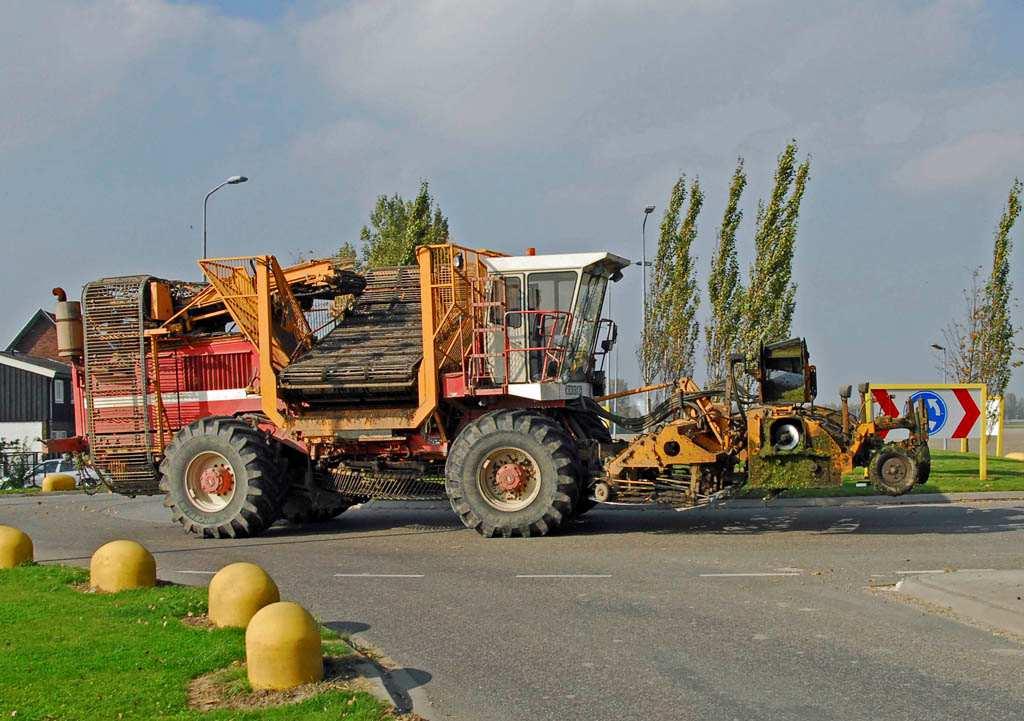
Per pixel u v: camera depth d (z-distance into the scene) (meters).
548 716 6.15
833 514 15.53
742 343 26.86
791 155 26.53
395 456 15.81
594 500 14.91
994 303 30.17
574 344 15.55
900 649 7.49
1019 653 7.34
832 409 14.25
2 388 47.50
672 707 6.26
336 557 12.73
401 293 16.50
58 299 17.34
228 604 8.12
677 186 31.34
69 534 15.80
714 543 12.84
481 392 14.77
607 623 8.51
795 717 6.03
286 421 15.45
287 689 6.41
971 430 18.83
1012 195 29.91
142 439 16.59
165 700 6.12
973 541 12.40
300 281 16.22
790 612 8.77
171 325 16.59
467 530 15.12
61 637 7.70
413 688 6.76
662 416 14.65
